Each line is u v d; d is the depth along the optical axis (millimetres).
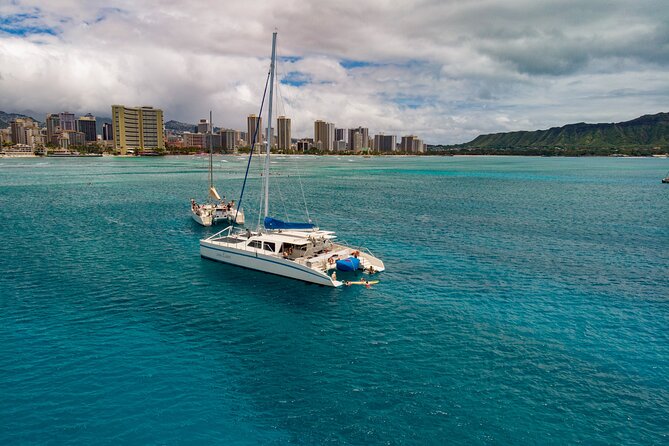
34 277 37812
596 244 53031
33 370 22828
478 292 35500
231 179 149750
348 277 39094
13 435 18031
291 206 85625
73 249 47938
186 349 25438
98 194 101438
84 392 21062
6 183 126438
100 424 18875
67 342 25953
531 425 19172
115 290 34906
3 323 28328
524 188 125250
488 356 25000
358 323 29281
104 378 22281
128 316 29906
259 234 44469
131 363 23766
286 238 41281
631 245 52625
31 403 20094
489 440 18266
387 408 20188
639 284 37938
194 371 23109
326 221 67938
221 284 36688
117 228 60656
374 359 24531
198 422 19156
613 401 20953
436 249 49812
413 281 38156
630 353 25594
